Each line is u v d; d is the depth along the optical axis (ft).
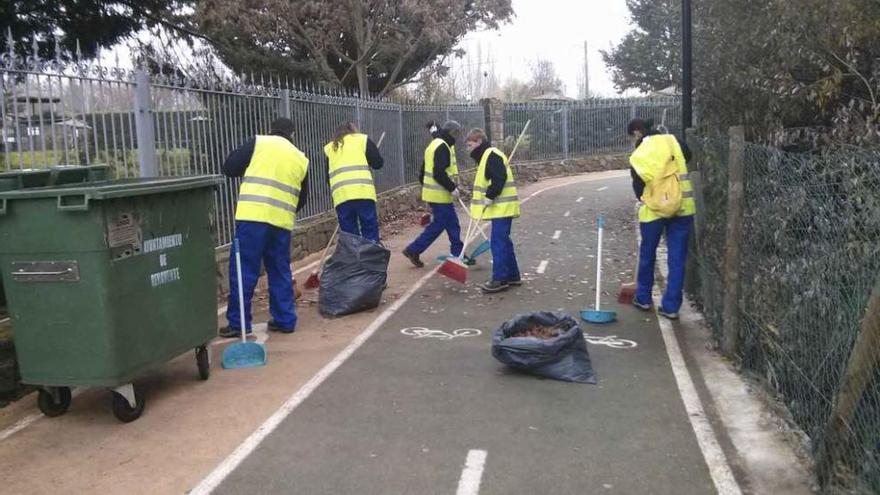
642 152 22.99
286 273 22.82
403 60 62.95
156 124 24.94
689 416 15.89
